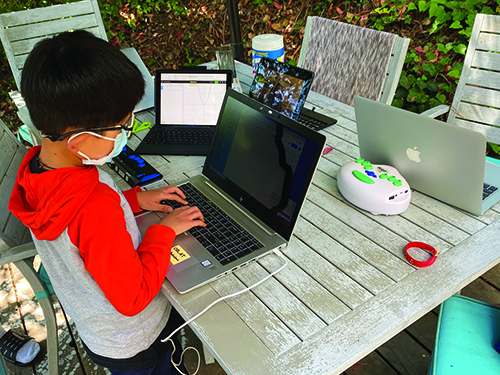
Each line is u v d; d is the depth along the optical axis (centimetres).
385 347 160
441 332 109
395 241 102
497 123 172
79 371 161
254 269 95
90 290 82
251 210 110
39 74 65
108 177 84
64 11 221
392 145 115
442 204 114
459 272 91
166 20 369
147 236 91
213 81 155
